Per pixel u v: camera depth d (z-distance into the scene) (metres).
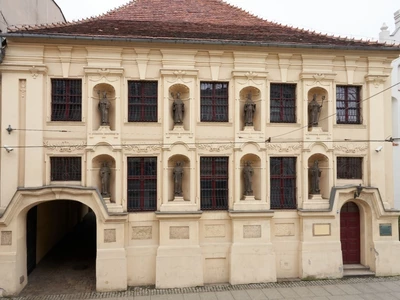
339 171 15.96
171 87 14.80
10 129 13.59
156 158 14.84
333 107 15.65
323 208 15.28
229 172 15.09
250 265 14.59
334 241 15.25
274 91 15.66
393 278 15.17
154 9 17.36
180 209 14.51
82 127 14.27
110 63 14.41
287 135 15.41
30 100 13.86
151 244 14.49
